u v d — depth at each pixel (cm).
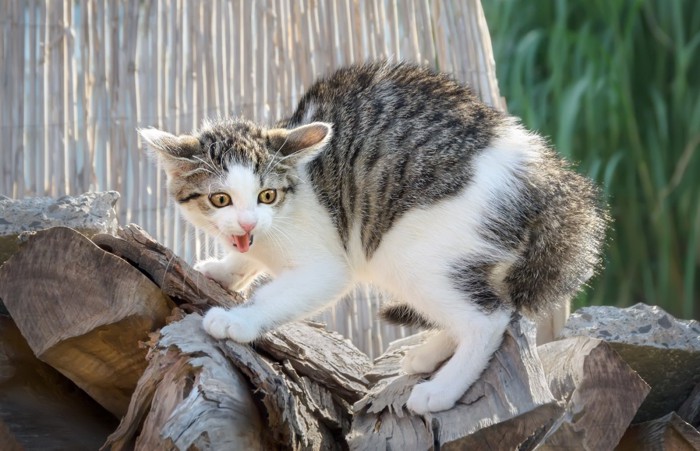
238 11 632
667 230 870
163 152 469
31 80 617
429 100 483
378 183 469
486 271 461
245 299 474
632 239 887
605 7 904
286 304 450
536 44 900
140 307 407
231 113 622
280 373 417
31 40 622
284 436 370
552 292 477
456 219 459
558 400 417
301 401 424
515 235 462
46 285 409
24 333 410
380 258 476
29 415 435
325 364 469
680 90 878
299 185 477
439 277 459
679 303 895
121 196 605
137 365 426
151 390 380
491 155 470
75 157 611
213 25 630
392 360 516
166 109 620
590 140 880
